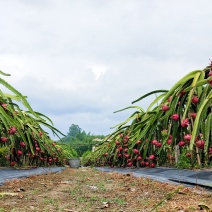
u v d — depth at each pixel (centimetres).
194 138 366
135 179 554
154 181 494
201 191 356
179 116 455
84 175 763
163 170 621
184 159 615
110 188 446
